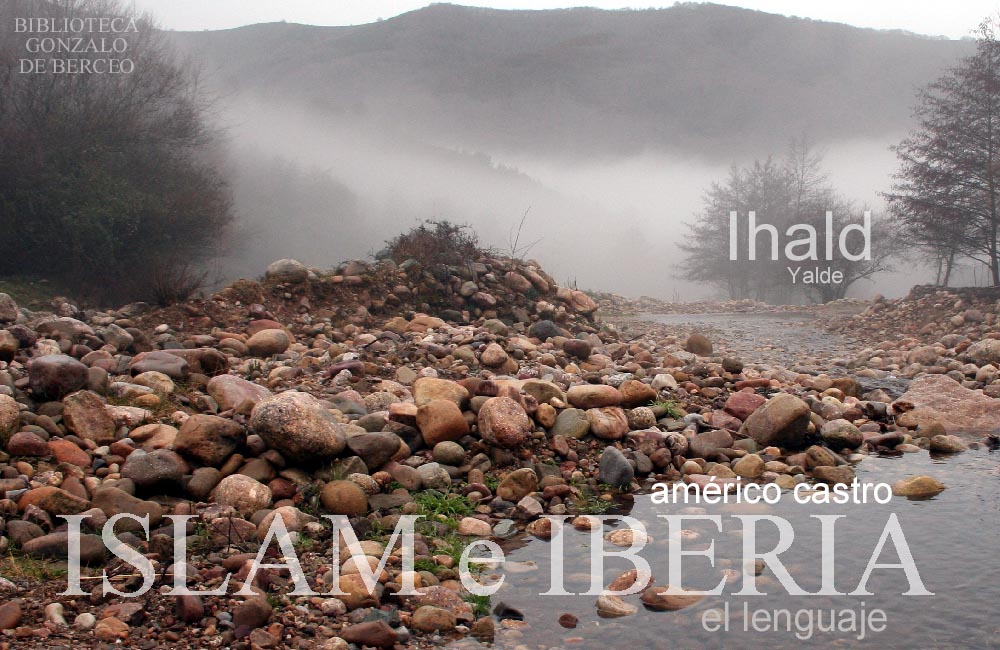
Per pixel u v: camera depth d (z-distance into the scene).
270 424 4.78
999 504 5.05
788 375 9.25
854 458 6.24
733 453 6.11
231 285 10.56
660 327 20.70
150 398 5.87
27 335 6.96
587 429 6.07
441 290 12.19
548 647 3.24
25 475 4.45
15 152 16.98
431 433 5.57
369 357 8.38
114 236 17.36
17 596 3.36
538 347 10.05
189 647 3.08
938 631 3.34
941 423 7.22
